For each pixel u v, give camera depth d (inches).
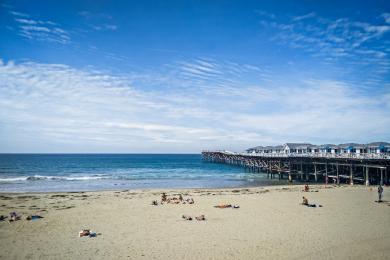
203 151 5629.9
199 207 1053.2
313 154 2347.4
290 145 3361.2
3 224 820.6
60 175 2669.8
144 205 1097.4
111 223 836.0
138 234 727.7
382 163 1743.4
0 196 1332.4
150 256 581.3
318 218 883.4
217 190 1576.0
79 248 628.4
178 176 2615.7
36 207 1068.5
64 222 847.1
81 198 1275.8
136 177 2522.1
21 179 2249.0
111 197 1306.6
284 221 847.7
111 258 571.8
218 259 564.1
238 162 3917.3
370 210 997.2
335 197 1262.3
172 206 1072.8
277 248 621.3
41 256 583.8
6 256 583.2
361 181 1923.0
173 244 650.2
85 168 3649.1
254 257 572.7
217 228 776.3
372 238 687.1
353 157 1787.6
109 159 6638.8
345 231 744.3
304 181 2180.1
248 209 1015.6
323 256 576.7
